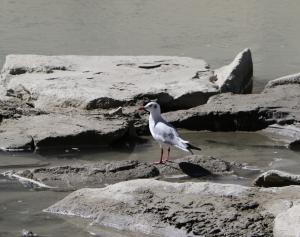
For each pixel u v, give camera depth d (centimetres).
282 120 1562
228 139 1527
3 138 1440
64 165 1327
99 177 1248
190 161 1323
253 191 1088
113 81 1758
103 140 1459
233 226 1010
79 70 1861
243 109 1584
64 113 1595
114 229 1051
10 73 1859
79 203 1108
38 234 1033
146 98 1659
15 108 1605
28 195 1176
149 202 1073
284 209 1036
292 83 1778
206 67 1919
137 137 1528
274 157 1409
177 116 1588
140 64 1914
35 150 1420
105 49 2342
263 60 2247
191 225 1020
